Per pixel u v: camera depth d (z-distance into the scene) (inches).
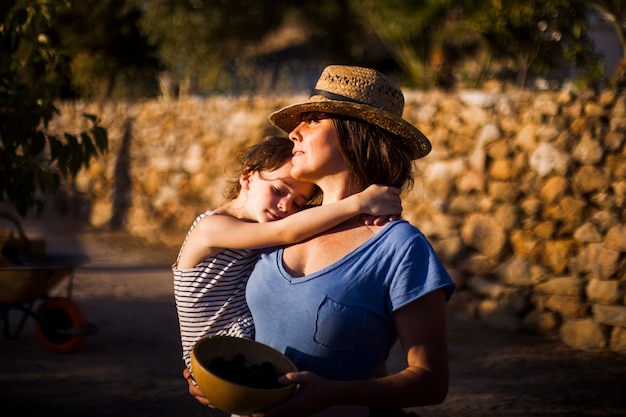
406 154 85.1
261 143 91.3
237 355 77.1
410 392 72.9
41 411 181.0
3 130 192.7
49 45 206.5
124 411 183.0
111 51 648.4
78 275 337.4
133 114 465.1
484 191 283.9
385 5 563.2
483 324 267.7
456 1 517.0
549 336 253.3
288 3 758.5
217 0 708.7
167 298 301.9
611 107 260.1
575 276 253.6
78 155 198.8
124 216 458.9
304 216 80.2
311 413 71.1
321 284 76.2
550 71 535.5
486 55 525.7
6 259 218.1
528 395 200.2
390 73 797.9
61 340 229.6
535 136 273.7
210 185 412.2
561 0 408.5
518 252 271.3
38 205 208.5
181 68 721.0
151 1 686.5
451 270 287.1
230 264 86.4
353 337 75.6
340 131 82.6
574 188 260.7
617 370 221.0
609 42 601.3
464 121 295.1
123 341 241.9
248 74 845.2
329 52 812.6
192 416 180.7
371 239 77.2
